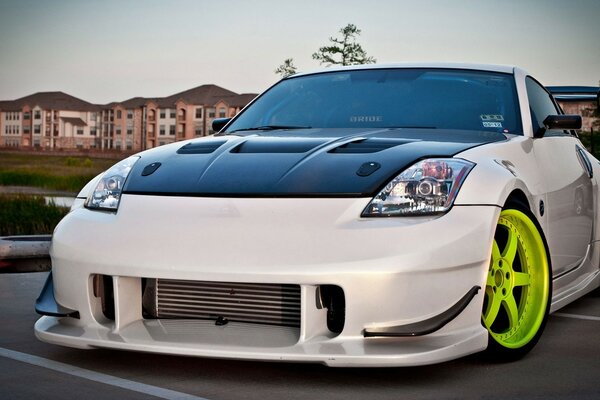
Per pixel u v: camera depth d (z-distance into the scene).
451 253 2.71
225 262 2.69
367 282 2.62
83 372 2.92
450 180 2.84
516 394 2.70
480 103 3.78
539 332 3.29
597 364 3.16
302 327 2.66
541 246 3.31
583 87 5.27
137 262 2.79
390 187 2.78
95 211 3.07
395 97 3.86
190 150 3.29
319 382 2.80
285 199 2.79
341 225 2.69
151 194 2.99
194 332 2.79
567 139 4.28
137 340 2.77
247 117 4.05
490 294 3.15
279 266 2.64
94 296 2.93
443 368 3.04
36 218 10.38
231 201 2.83
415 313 2.67
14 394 2.62
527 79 4.12
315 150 3.09
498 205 2.92
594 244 4.43
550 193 3.63
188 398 2.59
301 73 4.32
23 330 3.70
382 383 2.80
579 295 4.14
